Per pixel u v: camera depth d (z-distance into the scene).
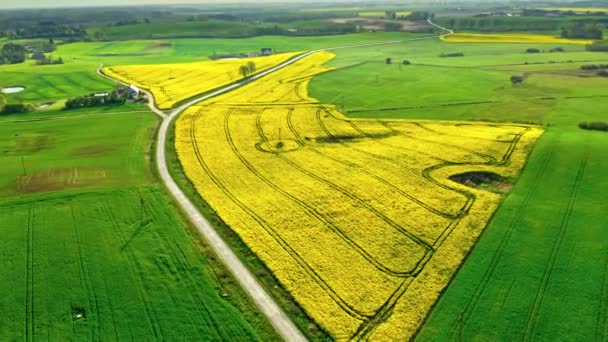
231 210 61.06
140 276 47.97
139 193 66.69
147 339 39.91
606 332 39.38
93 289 46.12
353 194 64.88
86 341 39.84
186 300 44.50
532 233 53.75
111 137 93.44
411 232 54.78
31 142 91.44
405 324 40.81
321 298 44.38
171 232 56.19
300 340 39.97
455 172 71.38
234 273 48.56
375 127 95.81
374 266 48.84
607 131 89.62
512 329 39.84
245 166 76.38
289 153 81.81
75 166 77.75
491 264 48.44
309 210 60.62
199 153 82.75
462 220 57.00
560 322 40.50
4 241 54.19
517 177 68.94
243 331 40.78
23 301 44.66
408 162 75.88
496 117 102.81
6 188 69.06
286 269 48.56
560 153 76.25
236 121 101.94
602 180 66.38
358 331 40.59
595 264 47.97
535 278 46.09
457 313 41.81
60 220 58.88
